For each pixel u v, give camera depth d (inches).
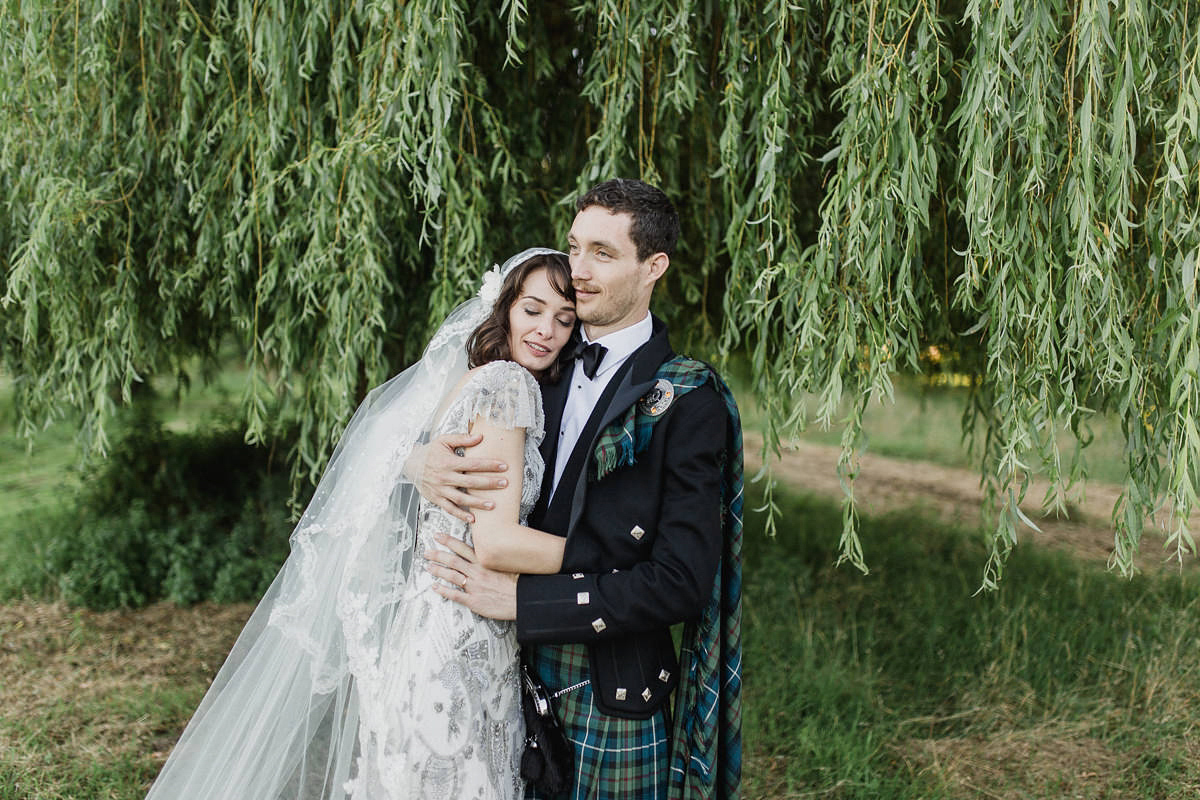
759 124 95.1
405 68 92.3
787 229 97.7
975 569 207.0
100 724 133.3
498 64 115.3
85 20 110.3
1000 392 85.1
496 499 62.1
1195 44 76.7
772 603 180.7
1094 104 75.3
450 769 62.1
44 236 104.8
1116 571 193.0
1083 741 130.2
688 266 133.9
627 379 65.1
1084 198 73.8
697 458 63.0
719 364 104.1
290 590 70.3
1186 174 74.5
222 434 249.6
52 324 119.6
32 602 185.9
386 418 71.1
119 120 118.8
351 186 97.5
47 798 110.7
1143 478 83.3
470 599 63.4
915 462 370.3
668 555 61.5
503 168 106.8
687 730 68.6
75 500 229.3
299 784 67.7
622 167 101.4
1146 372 82.7
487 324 69.3
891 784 116.2
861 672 150.4
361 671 65.7
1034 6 74.2
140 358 132.9
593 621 61.1
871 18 79.9
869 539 235.6
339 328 103.1
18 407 146.0
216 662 159.5
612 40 97.3
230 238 108.7
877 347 82.2
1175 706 136.6
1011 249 77.7
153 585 193.5
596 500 64.5
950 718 134.4
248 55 101.7
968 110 76.2
